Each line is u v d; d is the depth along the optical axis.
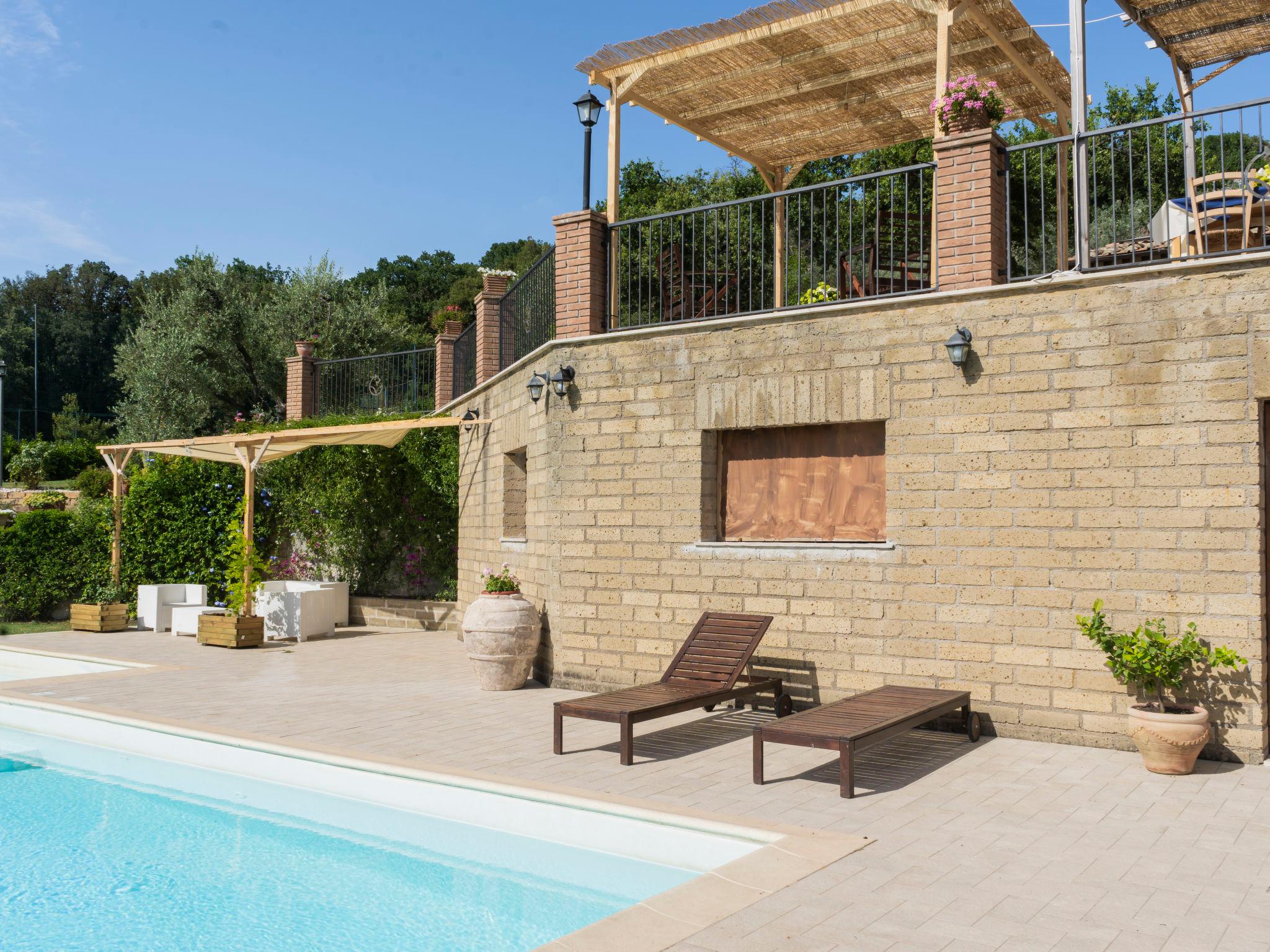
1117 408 7.39
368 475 17.33
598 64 11.36
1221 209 7.90
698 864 5.56
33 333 60.44
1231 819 5.74
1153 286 7.27
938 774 6.80
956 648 8.03
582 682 10.04
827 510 8.98
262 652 13.81
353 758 7.13
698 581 9.34
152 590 16.55
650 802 5.98
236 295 32.16
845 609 8.55
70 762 8.75
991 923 4.14
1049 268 16.92
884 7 9.91
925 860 4.98
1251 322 6.92
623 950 3.81
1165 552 7.20
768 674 8.95
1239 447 6.95
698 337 9.41
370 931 4.88
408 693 10.24
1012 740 7.77
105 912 5.15
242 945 4.71
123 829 6.61
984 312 7.95
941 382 8.12
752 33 10.55
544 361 10.91
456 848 6.24
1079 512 7.53
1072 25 8.02
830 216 19.81
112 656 13.30
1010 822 5.68
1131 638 7.04
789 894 4.47
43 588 17.77
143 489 18.03
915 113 12.47
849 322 8.58
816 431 9.05
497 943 4.71
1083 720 7.52
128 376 31.77
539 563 11.00
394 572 17.56
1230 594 6.97
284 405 31.70
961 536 8.02
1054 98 11.77
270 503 18.38
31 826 6.70
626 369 9.84
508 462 13.18
